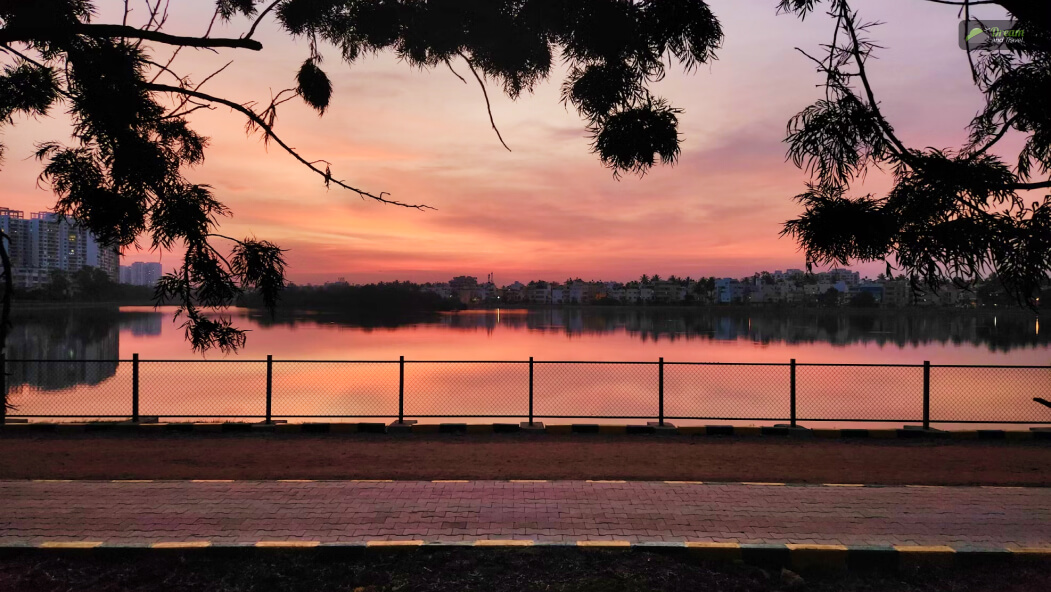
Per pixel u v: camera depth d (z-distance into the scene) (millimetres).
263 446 10281
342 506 6750
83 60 3037
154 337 61781
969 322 126250
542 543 5688
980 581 5312
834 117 2484
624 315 186000
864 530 6133
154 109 3193
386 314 172500
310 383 25578
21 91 3109
